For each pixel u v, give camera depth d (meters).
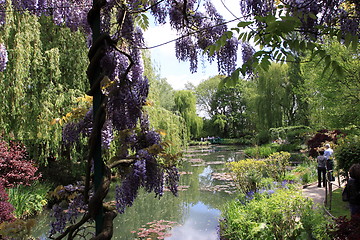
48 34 7.39
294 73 17.86
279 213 3.69
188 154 21.27
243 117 33.59
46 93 6.62
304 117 18.16
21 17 6.26
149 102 1.44
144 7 1.79
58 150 7.36
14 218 4.64
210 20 2.05
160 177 1.39
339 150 5.16
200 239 5.07
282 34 1.25
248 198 5.16
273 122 19.16
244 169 6.59
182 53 2.15
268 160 8.70
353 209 3.60
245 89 29.95
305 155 14.04
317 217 3.49
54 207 1.31
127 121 1.38
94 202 1.00
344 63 6.19
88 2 2.36
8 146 6.32
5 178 5.89
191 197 8.30
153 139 1.42
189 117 25.08
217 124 34.41
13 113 6.26
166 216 6.58
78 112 1.43
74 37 7.33
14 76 6.18
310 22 1.55
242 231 4.03
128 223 6.09
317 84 7.44
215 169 13.52
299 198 3.75
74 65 7.23
